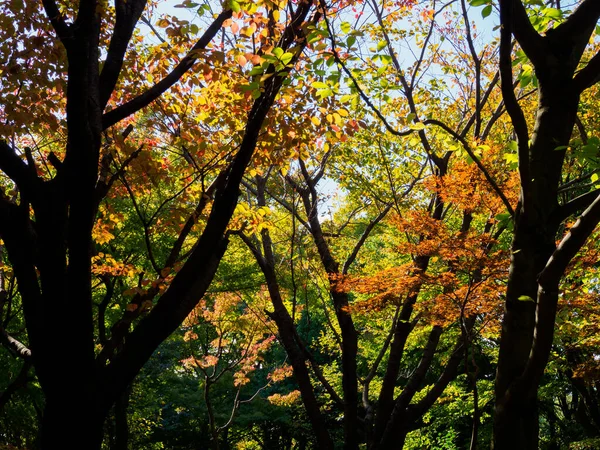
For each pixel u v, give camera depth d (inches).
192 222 225.9
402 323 351.3
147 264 521.7
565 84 152.9
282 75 160.2
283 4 184.9
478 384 564.7
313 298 540.4
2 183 318.7
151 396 741.9
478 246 246.8
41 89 219.1
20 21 189.9
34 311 158.9
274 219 446.6
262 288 500.7
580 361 455.8
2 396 227.1
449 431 624.7
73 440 153.2
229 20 183.5
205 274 179.8
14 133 207.8
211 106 239.3
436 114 401.4
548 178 153.7
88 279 155.8
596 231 268.8
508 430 148.4
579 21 151.4
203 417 824.3
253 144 176.4
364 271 464.8
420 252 258.8
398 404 341.7
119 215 258.5
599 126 394.3
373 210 418.0
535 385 142.8
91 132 152.0
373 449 347.9
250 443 847.1
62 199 157.5
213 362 524.1
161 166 245.1
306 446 797.2
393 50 370.0
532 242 151.6
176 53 223.6
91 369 158.6
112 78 181.5
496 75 346.3
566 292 272.7
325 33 159.5
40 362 155.8
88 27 143.8
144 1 196.7
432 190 264.8
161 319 168.9
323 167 375.2
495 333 313.4
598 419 547.5
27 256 162.4
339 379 633.6
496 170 248.4
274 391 1000.9
